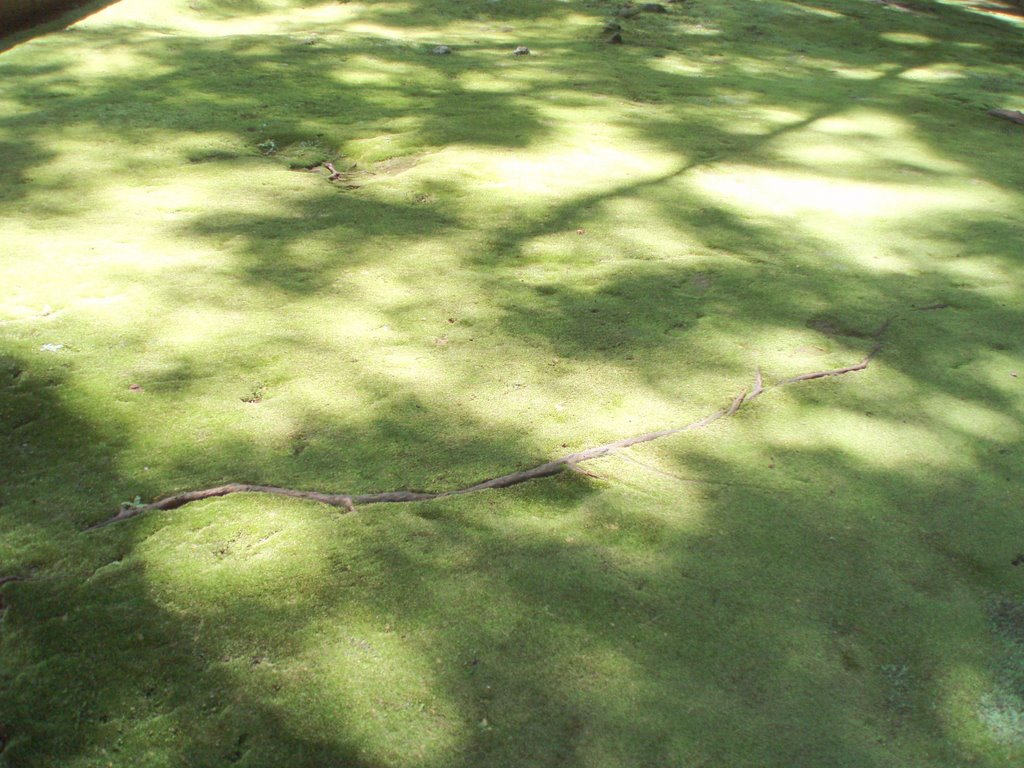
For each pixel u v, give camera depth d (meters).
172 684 1.10
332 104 3.07
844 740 1.09
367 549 1.30
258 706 1.08
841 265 2.22
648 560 1.32
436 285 1.98
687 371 1.75
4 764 1.02
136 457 1.44
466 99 3.24
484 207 2.38
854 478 1.50
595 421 1.59
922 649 1.22
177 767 1.02
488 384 1.67
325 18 4.36
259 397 1.59
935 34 5.00
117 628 1.17
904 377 1.78
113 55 3.43
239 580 1.24
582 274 2.08
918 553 1.37
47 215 2.15
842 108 3.51
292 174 2.52
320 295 1.91
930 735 1.11
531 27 4.47
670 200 2.51
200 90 3.12
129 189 2.33
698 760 1.05
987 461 1.57
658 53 4.13
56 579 1.23
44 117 2.77
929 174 2.87
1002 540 1.40
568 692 1.12
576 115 3.15
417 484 1.42
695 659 1.17
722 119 3.25
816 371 1.77
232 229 2.16
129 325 1.76
